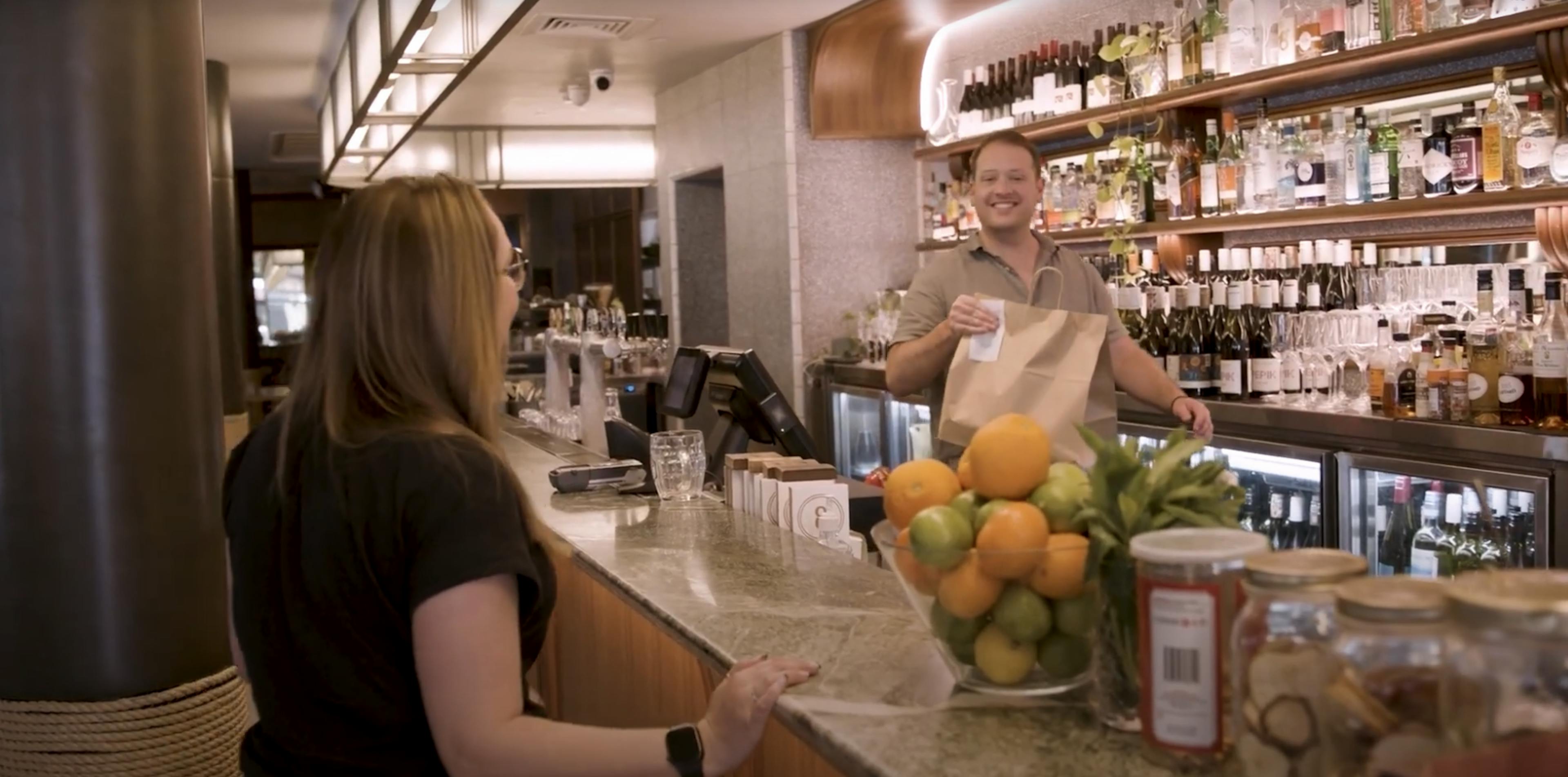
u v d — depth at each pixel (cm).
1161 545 116
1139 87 467
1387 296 408
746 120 701
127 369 309
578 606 311
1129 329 452
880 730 127
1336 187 397
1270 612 104
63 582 307
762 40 669
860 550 241
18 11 300
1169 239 471
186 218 321
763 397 290
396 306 142
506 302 154
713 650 161
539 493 301
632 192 1181
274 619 142
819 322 668
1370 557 353
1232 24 426
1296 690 102
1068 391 246
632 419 754
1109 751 120
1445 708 92
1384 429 337
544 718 137
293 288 1457
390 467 134
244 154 1146
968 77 597
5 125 301
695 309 846
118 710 309
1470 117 374
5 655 308
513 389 620
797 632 165
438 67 434
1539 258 379
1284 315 405
